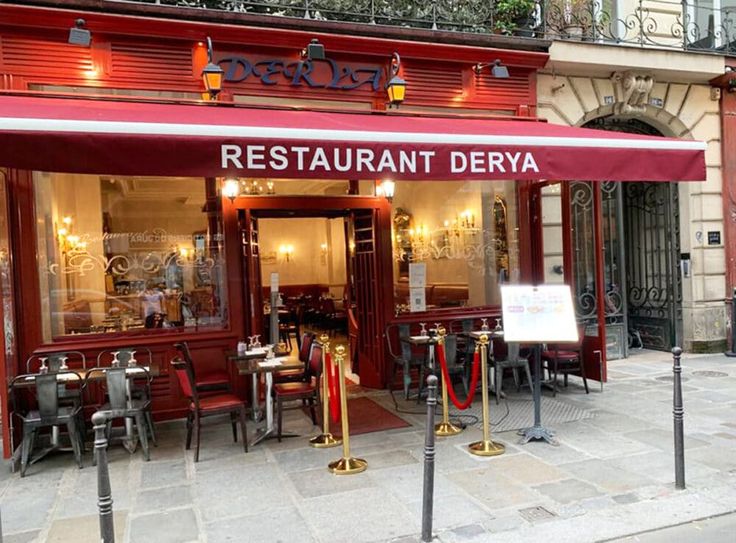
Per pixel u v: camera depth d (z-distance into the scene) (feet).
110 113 16.63
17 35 19.98
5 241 19.44
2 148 13.37
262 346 22.99
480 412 21.80
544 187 28.37
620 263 31.94
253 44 22.40
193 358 22.22
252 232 24.00
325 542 12.14
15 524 13.51
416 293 26.13
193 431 20.17
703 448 17.21
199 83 22.04
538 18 28.19
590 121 31.19
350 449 18.01
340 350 16.49
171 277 22.50
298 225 58.90
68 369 19.42
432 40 24.82
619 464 16.08
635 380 26.53
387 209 25.48
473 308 27.02
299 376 22.13
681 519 12.83
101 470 9.64
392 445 18.28
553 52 27.32
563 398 23.61
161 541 12.37
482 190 27.27
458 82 25.82
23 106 17.08
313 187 24.66
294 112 21.93
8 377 19.24
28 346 20.07
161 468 16.90
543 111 28.45
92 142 13.92
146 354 21.61
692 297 32.12
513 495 14.20
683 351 32.63
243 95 22.62
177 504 14.30
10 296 19.56
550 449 17.46
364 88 24.32
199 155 14.69
